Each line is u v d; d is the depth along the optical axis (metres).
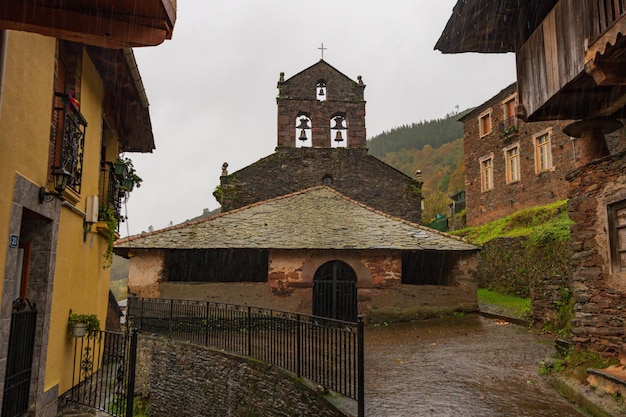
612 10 6.04
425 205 53.44
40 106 6.24
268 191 22.48
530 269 16.98
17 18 3.84
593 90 7.51
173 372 10.85
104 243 10.18
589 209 7.69
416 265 17.48
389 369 8.93
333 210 17.98
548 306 12.47
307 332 7.59
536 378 8.08
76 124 7.17
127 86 9.54
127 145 13.45
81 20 3.88
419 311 15.41
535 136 24.22
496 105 27.55
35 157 6.14
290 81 23.72
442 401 6.86
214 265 16.70
